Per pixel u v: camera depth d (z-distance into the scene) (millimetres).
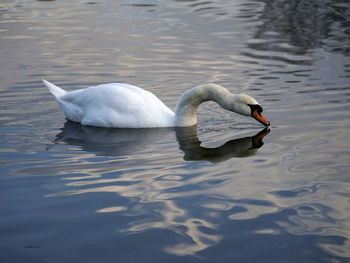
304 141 10250
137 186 8320
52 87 12453
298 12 22984
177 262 6285
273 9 23672
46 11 23250
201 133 11219
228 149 10086
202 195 7980
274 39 18719
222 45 17984
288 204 7648
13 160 9461
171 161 9469
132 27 20375
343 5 24297
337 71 14977
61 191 8125
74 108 11930
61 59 16406
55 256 6402
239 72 15172
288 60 16219
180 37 18969
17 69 15445
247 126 11531
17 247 6594
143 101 11758
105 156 9734
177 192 8094
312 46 17719
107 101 11688
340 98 12758
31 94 13609
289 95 13156
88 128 11562
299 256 6387
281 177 8609
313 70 15164
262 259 6336
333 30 19812
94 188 8227
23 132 11125
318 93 13195
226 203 7711
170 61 16297
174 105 12922
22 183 8422
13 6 24406
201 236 6824
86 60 16359
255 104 11461
